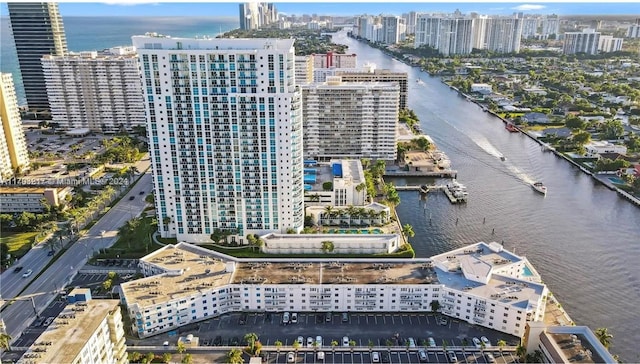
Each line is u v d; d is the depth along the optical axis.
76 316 195.62
